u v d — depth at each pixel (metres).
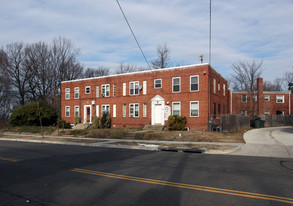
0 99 46.25
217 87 29.55
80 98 36.25
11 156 12.34
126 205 5.22
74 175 8.03
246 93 40.88
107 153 13.57
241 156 12.37
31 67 48.50
